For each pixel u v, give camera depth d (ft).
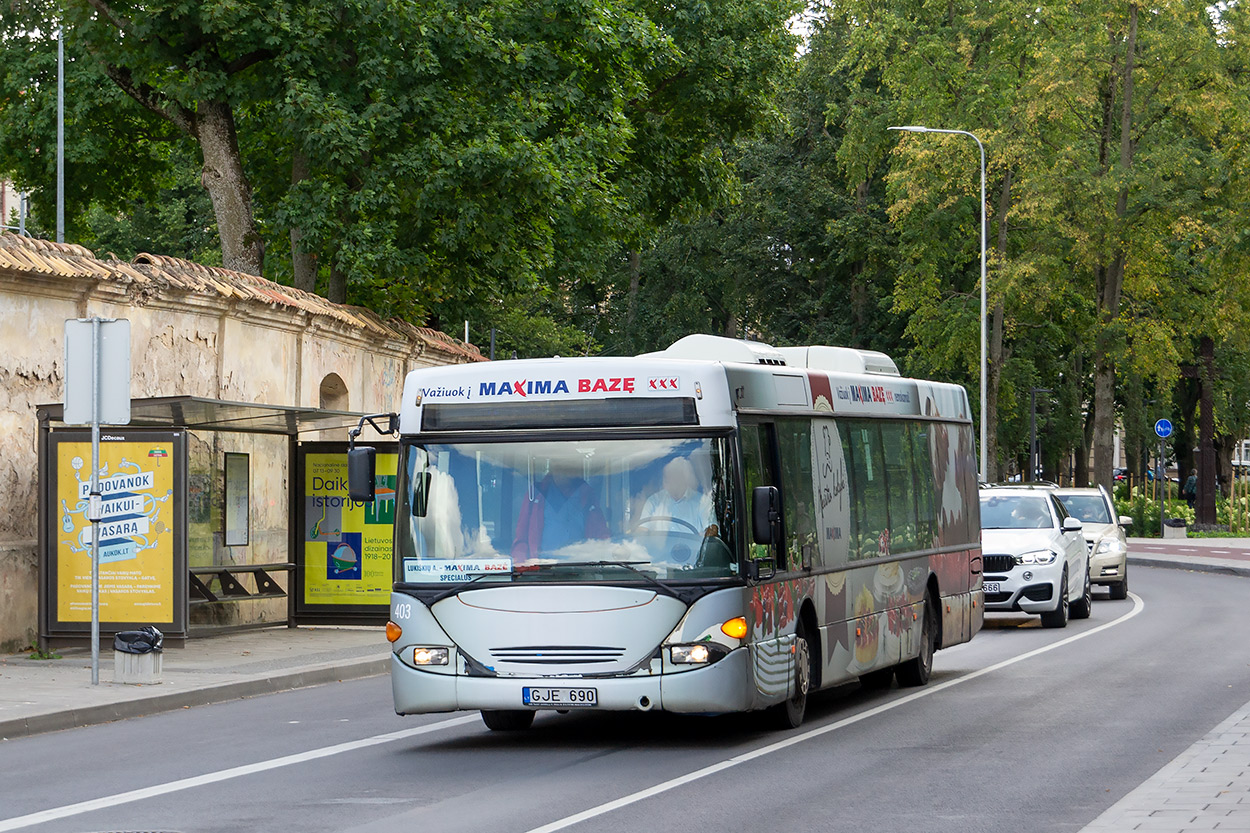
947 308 215.31
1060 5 200.95
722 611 45.37
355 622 87.97
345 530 88.17
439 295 130.11
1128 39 201.36
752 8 174.70
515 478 46.80
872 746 46.57
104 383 61.67
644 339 292.61
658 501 46.14
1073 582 93.86
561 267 144.66
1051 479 322.34
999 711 54.29
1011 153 194.70
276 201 138.62
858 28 218.18
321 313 102.42
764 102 177.37
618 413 46.85
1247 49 197.16
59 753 47.55
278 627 88.99
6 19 140.46
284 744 48.70
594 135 131.54
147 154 152.35
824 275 268.41
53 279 76.89
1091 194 194.08
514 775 41.93
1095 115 215.92
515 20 123.03
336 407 110.73
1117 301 209.56
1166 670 66.39
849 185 230.27
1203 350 225.35
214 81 114.62
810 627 52.42
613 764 43.83
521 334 290.15
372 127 112.47
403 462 47.83
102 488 70.49
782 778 40.83
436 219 120.98
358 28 113.39
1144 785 37.06
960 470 72.33
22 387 75.82
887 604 59.82
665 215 180.45
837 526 55.16
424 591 46.29
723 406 46.80
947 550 68.64
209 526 87.45
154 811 36.86
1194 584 130.62
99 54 119.34
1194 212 198.70
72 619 70.79
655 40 137.39
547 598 45.37
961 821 34.37
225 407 74.79
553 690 45.09
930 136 200.64
